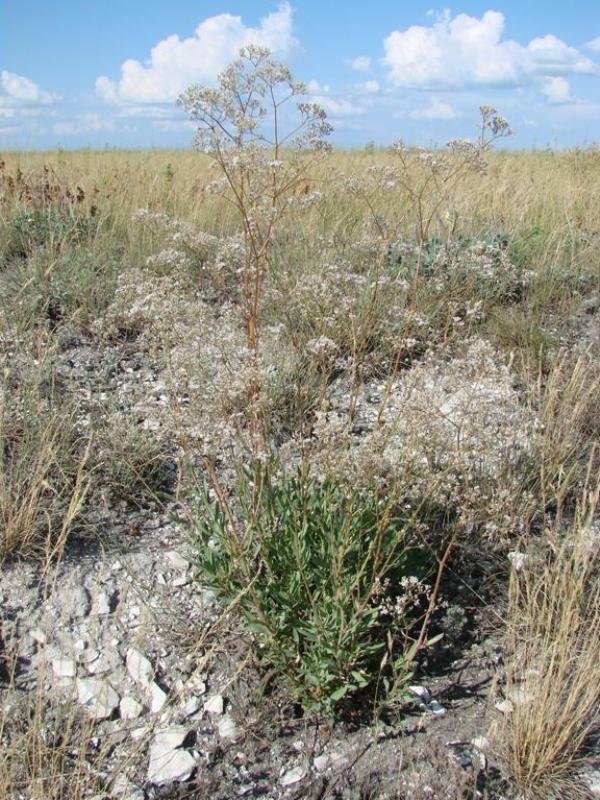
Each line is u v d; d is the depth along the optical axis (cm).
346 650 289
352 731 283
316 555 321
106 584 342
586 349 529
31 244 670
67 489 388
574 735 267
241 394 329
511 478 385
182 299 383
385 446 352
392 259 639
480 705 291
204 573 336
